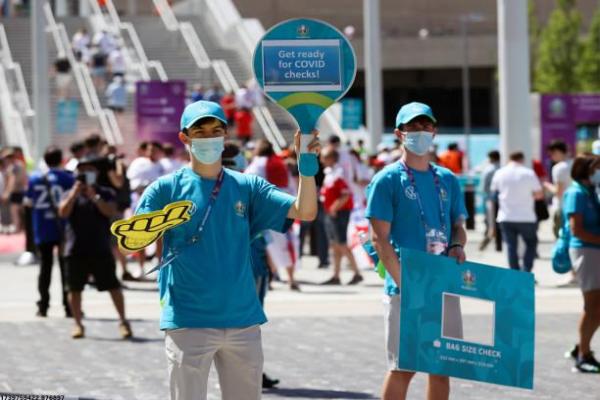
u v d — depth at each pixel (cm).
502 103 2331
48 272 1802
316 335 1596
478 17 6362
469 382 1258
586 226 1295
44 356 1448
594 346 1475
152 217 751
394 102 8275
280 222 795
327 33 811
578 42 6531
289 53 810
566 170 2245
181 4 6016
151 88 3544
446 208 896
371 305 1892
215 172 795
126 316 1795
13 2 6034
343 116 3959
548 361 1378
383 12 8038
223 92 4994
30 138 4481
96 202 1570
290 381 1277
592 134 4106
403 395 886
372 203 884
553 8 7825
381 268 900
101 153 2119
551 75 6531
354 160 2448
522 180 2056
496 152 2800
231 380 792
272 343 1534
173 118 3550
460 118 8256
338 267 2200
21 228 3438
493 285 855
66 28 5622
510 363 855
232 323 775
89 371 1341
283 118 4806
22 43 5497
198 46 5294
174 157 2497
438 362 841
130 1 7225
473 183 3638
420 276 839
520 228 2064
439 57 7831
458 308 855
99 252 1570
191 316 773
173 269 781
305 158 795
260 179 802
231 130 4478
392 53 7881
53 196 1769
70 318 1791
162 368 1358
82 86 4775
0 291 2156
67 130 3828
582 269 1294
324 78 809
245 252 789
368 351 1466
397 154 2780
